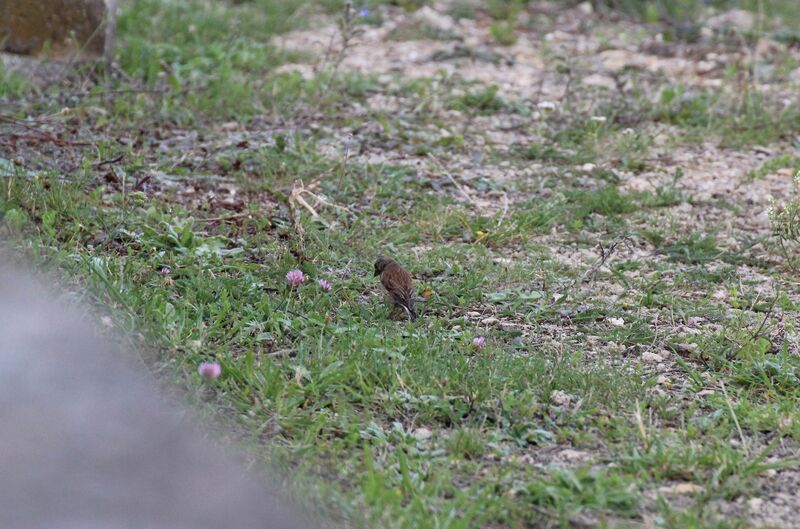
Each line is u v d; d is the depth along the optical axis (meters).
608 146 15.44
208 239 11.05
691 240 12.27
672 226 12.73
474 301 10.50
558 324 10.12
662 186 14.12
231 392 8.06
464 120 16.56
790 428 8.12
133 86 16.25
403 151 14.94
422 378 8.50
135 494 5.34
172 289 9.82
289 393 8.13
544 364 8.91
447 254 11.48
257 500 6.04
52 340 6.45
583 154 15.22
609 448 7.76
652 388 8.85
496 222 12.50
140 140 14.17
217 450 6.59
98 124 14.30
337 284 10.42
